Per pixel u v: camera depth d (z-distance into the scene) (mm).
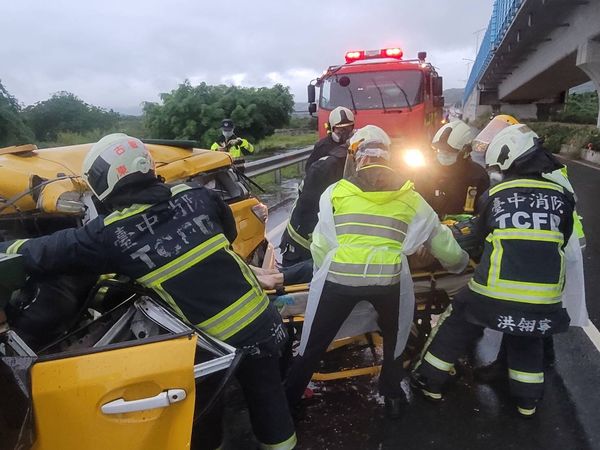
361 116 10578
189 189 2566
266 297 2680
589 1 16266
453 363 3465
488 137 4102
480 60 36531
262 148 24656
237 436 3240
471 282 3320
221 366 2266
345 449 3123
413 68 10578
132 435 2053
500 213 3195
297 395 3232
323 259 3105
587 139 21203
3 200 3090
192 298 2438
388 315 3107
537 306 3072
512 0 18734
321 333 3082
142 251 2354
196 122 23703
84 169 2373
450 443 3152
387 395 3311
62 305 2539
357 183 3076
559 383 3791
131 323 2582
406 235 3053
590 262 6469
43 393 1992
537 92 38688
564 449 3076
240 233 4719
